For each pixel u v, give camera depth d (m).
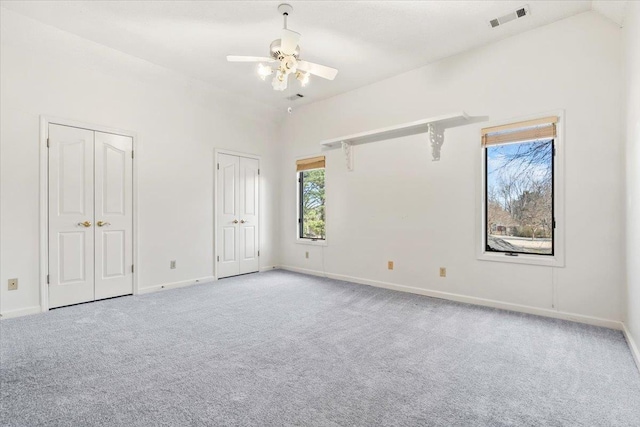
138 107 4.16
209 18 3.09
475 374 2.06
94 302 3.71
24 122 3.30
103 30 3.31
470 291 3.68
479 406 1.72
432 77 4.00
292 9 2.93
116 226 3.96
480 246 3.60
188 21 3.14
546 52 3.18
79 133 3.67
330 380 1.98
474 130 3.64
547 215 3.27
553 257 3.17
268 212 5.81
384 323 3.01
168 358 2.28
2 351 2.39
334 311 3.38
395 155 4.34
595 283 2.95
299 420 1.60
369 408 1.70
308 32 3.32
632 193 2.41
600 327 2.88
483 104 3.59
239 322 3.04
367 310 3.41
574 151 3.04
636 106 2.27
